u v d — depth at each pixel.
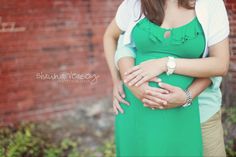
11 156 3.71
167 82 2.13
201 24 2.09
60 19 5.08
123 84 2.38
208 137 2.43
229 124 3.08
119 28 2.45
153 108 2.15
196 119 2.22
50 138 4.56
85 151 4.41
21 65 4.75
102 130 4.94
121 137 2.35
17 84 4.73
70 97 5.26
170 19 2.14
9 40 4.61
